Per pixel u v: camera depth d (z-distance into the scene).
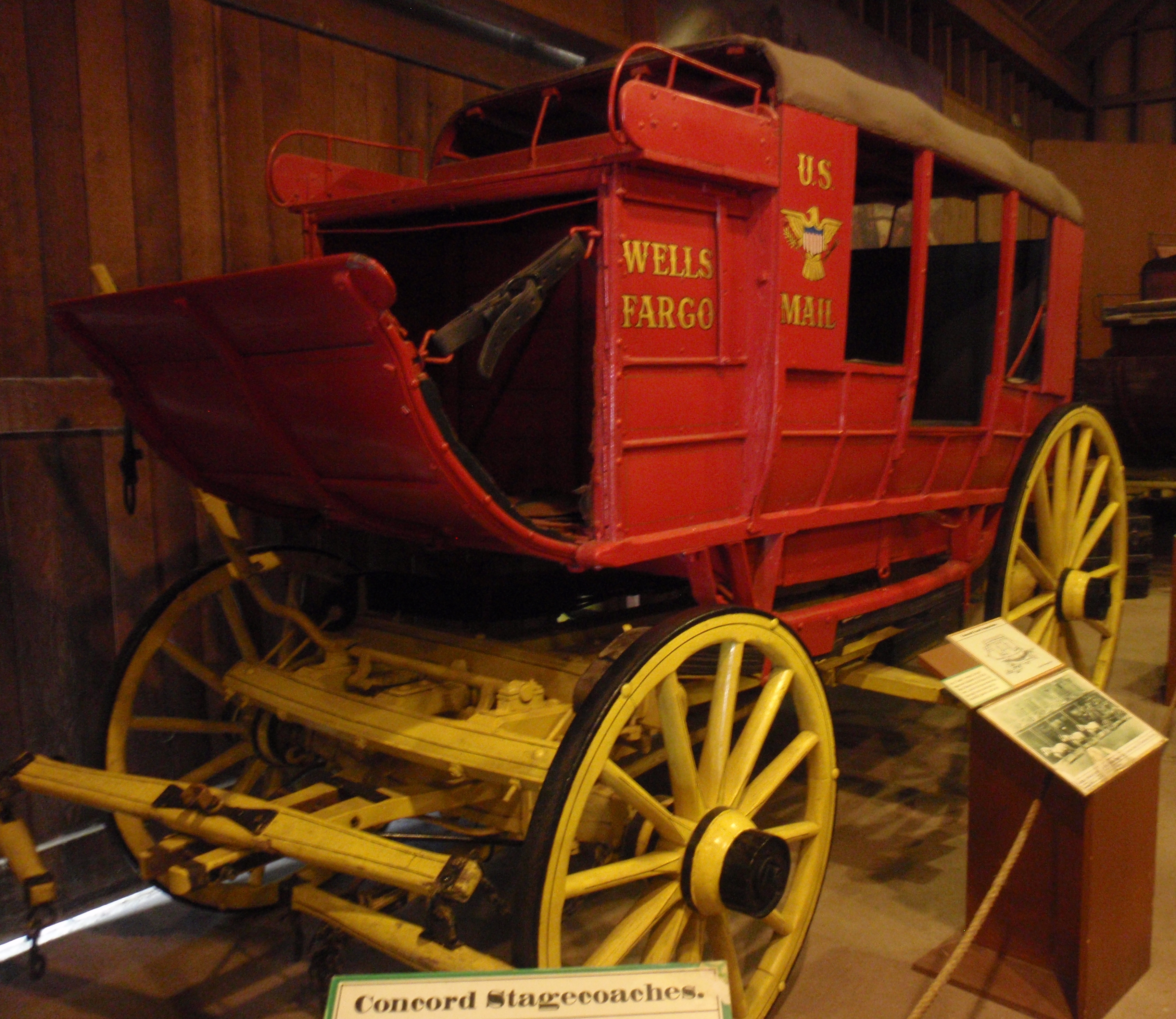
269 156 2.90
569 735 1.87
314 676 2.64
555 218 2.97
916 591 3.23
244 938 2.87
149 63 3.01
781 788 3.67
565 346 3.06
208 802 2.13
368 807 2.19
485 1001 1.40
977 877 2.50
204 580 2.90
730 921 2.62
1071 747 2.24
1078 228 3.98
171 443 2.64
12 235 2.76
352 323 1.78
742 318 2.42
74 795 2.32
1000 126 9.05
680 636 2.02
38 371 2.84
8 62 2.71
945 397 4.12
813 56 2.50
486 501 1.96
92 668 3.06
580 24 4.18
